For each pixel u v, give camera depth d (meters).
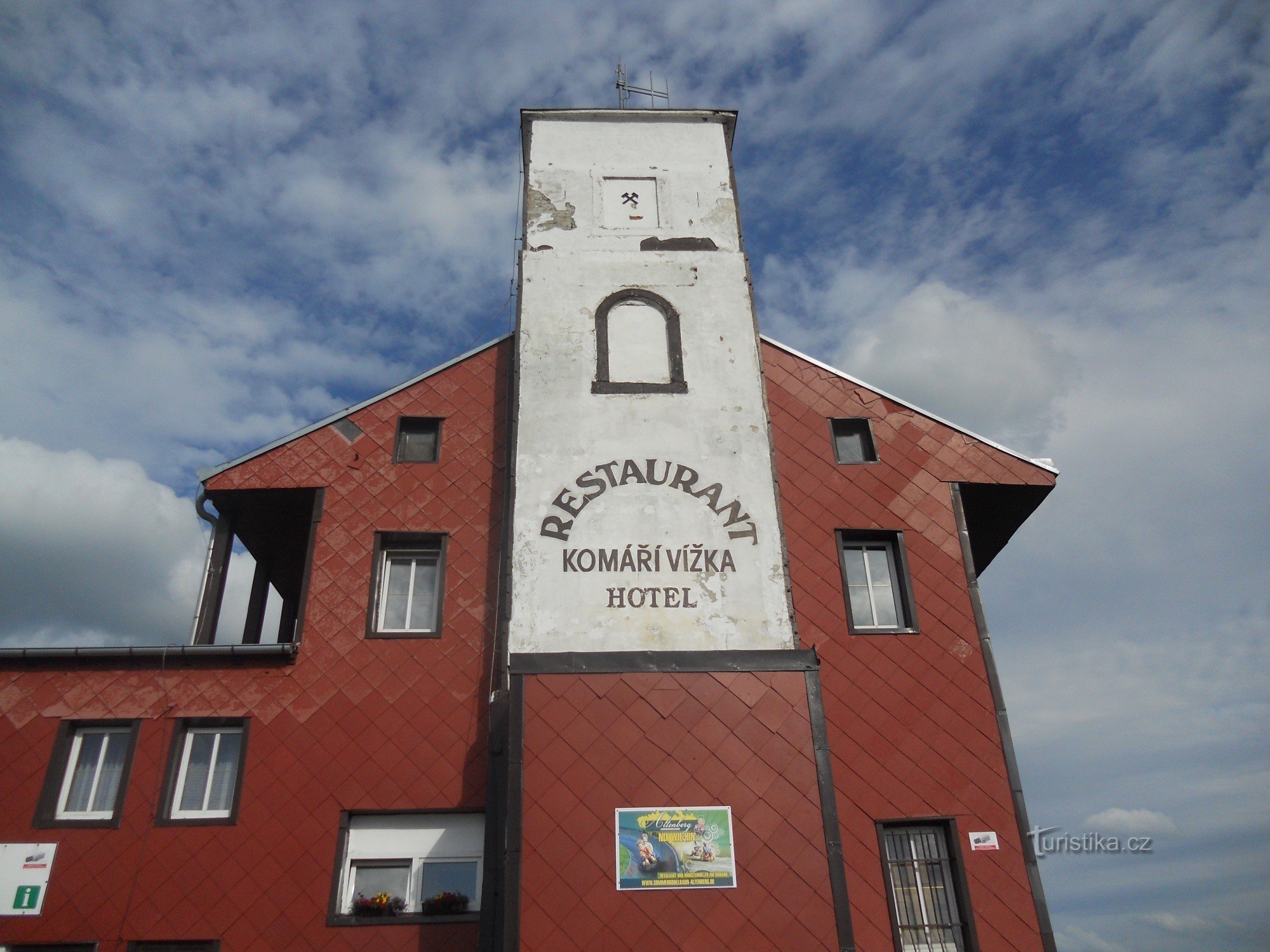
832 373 20.48
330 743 16.41
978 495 19.86
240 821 15.70
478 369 20.28
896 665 17.55
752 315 19.53
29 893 14.98
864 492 19.20
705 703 14.62
